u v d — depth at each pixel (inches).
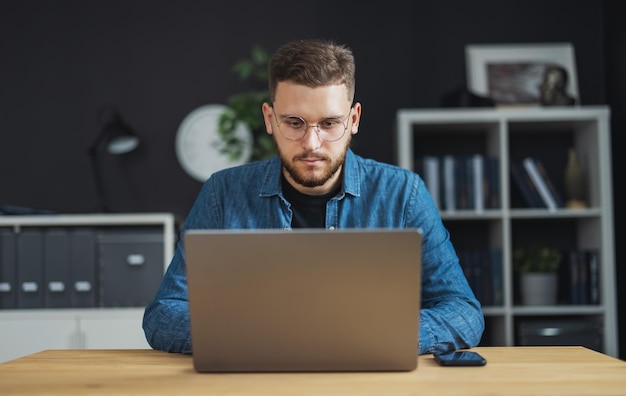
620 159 152.2
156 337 65.6
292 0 161.9
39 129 160.7
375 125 160.4
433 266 71.8
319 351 52.7
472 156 160.4
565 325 142.7
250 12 161.9
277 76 65.9
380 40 161.3
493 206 146.5
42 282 138.7
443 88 160.9
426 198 75.7
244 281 51.8
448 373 52.7
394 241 51.1
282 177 75.7
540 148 160.6
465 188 147.0
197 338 52.7
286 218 74.9
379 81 160.9
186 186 160.4
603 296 144.4
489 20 161.8
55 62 161.3
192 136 160.1
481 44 161.5
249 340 52.6
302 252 51.3
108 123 155.4
